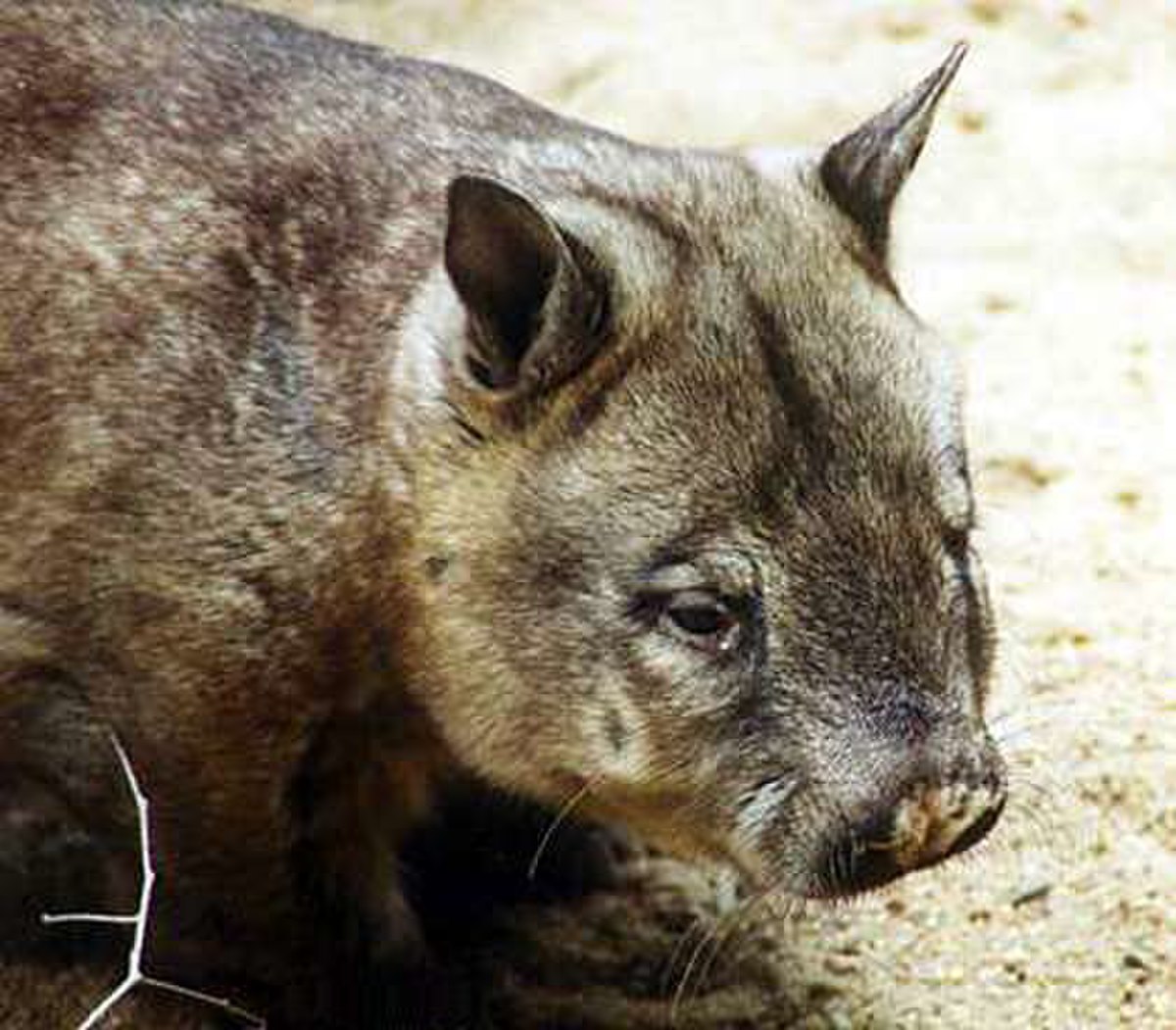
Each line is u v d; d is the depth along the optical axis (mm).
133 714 9578
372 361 9258
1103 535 12219
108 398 9438
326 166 9633
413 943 10555
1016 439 12859
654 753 8891
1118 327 13781
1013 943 10242
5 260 9703
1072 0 16562
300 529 9250
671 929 10594
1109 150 15367
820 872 8664
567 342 8828
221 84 9922
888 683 8625
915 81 15906
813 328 8945
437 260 9320
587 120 15594
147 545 9367
